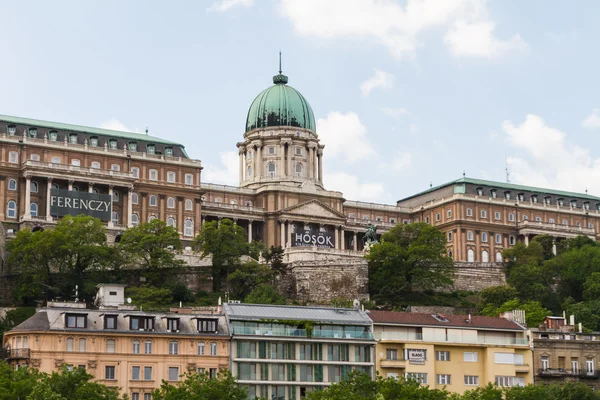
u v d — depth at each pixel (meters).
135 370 163.12
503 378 183.50
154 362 164.25
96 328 163.88
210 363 167.00
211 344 168.12
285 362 170.75
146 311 175.50
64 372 145.00
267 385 169.00
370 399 147.88
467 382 182.12
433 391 155.12
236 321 171.75
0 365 149.75
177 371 165.12
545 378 187.75
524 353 187.12
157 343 165.38
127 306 187.50
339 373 173.88
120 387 155.75
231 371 167.38
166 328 167.62
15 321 196.50
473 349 184.12
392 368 177.75
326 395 152.75
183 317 170.00
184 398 144.00
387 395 152.62
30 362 158.38
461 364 182.75
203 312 183.38
